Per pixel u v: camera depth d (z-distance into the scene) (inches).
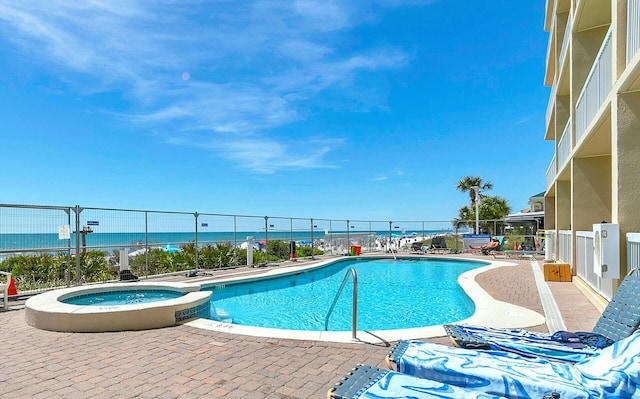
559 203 550.0
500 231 1045.8
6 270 349.1
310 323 305.4
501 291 336.2
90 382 138.5
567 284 378.0
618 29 228.1
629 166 220.8
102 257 412.8
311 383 136.6
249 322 309.1
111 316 211.6
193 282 402.6
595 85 299.4
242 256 594.9
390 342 183.8
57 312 212.7
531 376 81.4
